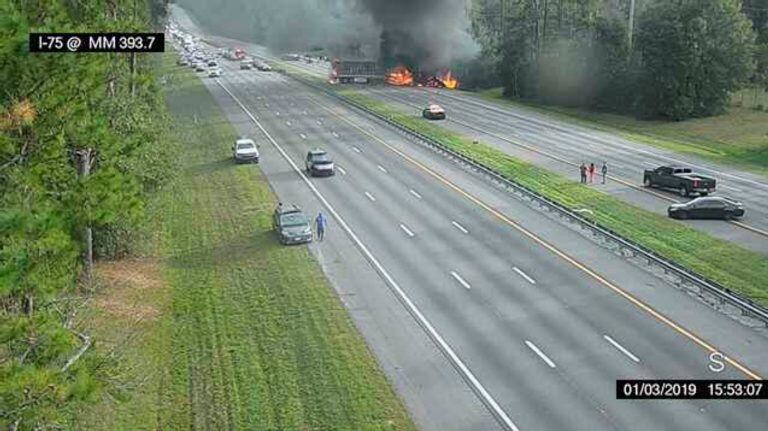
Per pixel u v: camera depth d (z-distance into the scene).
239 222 46.91
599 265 38.75
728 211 47.69
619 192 54.91
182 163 61.81
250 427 23.86
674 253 41.12
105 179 20.28
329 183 56.59
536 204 50.56
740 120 84.31
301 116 88.94
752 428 23.73
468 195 52.94
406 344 29.83
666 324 31.45
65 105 19.56
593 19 101.62
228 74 138.38
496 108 99.25
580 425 23.98
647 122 88.44
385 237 43.72
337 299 34.41
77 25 24.09
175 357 28.77
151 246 42.19
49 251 17.69
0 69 17.94
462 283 36.44
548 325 31.55
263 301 34.19
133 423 24.02
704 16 86.50
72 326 22.86
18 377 15.12
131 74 38.59
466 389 26.30
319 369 27.62
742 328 31.08
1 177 18.70
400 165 62.34
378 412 24.69
